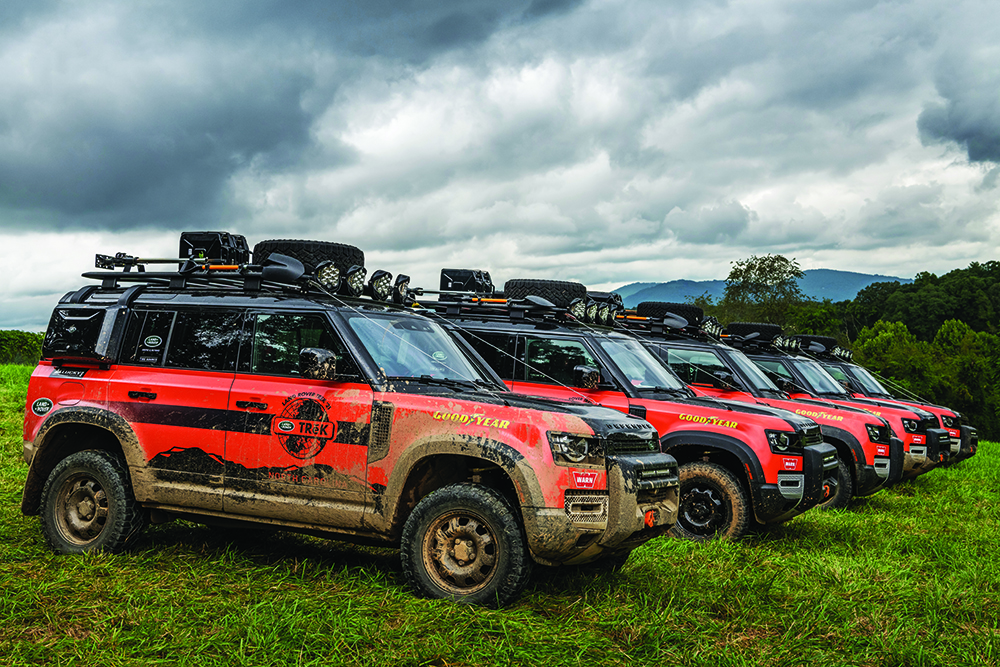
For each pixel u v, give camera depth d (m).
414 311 6.38
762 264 58.69
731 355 10.16
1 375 16.66
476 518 4.76
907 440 11.54
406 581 4.96
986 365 52.62
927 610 5.34
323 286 5.67
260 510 5.29
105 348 5.88
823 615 5.00
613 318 9.37
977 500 11.12
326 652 3.93
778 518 7.32
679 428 7.53
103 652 3.83
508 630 4.31
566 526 4.63
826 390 12.42
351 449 5.06
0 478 8.13
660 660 4.16
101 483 5.62
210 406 5.45
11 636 4.01
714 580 5.68
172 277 6.09
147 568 5.30
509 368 8.09
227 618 4.27
